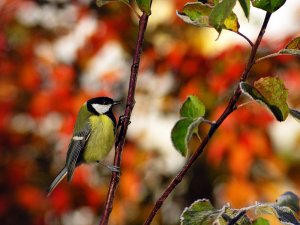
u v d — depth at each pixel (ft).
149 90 37.11
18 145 36.83
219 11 9.60
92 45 37.32
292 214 10.30
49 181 37.09
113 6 37.50
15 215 36.73
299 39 10.62
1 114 36.14
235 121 33.71
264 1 9.53
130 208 37.60
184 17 10.67
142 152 37.50
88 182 36.94
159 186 38.04
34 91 36.58
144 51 36.68
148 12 11.36
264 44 33.27
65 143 36.81
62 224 37.09
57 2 37.55
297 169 34.40
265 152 33.78
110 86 37.52
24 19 37.63
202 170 36.55
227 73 33.96
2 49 37.14
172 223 37.99
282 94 9.66
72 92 36.65
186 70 35.22
